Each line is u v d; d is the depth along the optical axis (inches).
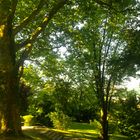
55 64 1298.0
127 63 1075.3
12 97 821.9
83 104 1512.1
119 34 1323.8
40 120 1875.0
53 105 1632.6
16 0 791.1
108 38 1422.2
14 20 963.3
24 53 858.8
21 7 967.6
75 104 1524.4
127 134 1460.4
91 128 2034.9
